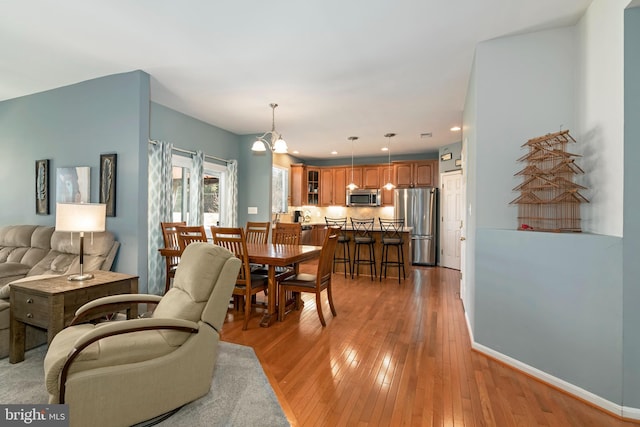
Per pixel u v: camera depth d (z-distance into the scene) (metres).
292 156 8.01
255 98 4.00
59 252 3.27
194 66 3.15
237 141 5.91
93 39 2.66
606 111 1.99
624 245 1.82
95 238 3.12
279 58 2.98
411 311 3.65
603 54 2.02
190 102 4.18
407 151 7.37
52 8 2.24
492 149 2.62
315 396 1.96
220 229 3.09
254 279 3.35
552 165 2.46
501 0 2.13
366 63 3.05
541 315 2.21
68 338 1.76
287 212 7.74
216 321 1.95
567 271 2.08
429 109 4.37
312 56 2.93
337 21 2.38
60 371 1.48
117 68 3.21
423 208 6.84
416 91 3.73
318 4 2.18
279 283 3.31
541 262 2.21
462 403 1.91
